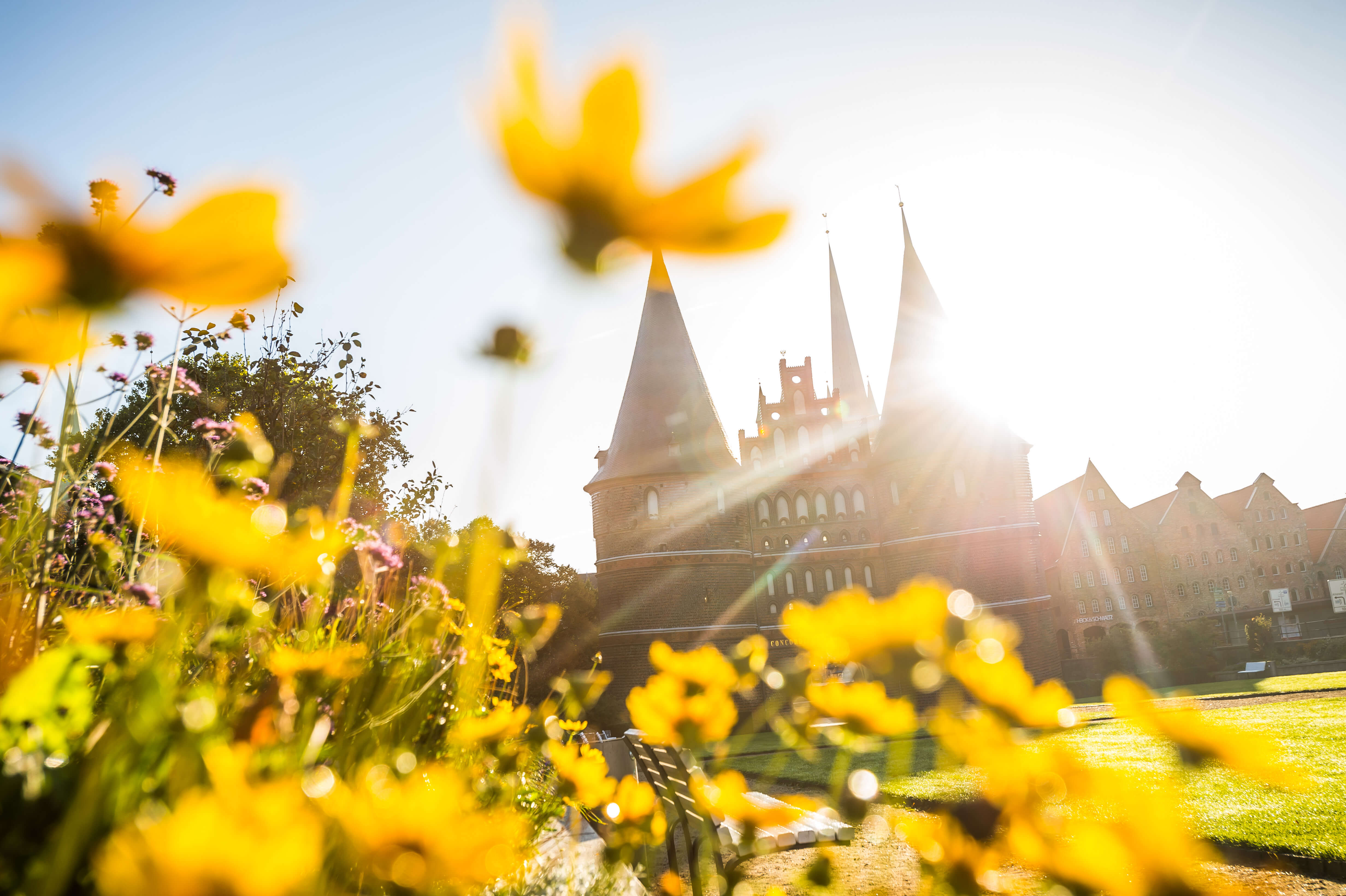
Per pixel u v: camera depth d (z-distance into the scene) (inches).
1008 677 29.0
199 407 235.8
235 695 49.9
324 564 29.1
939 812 32.5
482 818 24.5
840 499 1817.2
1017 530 1600.6
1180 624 1911.9
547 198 15.2
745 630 1536.7
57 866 26.8
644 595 1503.4
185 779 30.5
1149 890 24.4
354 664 44.9
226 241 13.3
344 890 28.7
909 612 30.4
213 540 25.2
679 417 1600.6
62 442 63.0
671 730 42.4
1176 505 2532.0
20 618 52.9
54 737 35.3
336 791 28.0
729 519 1588.3
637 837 62.1
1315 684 1124.5
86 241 12.6
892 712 36.8
